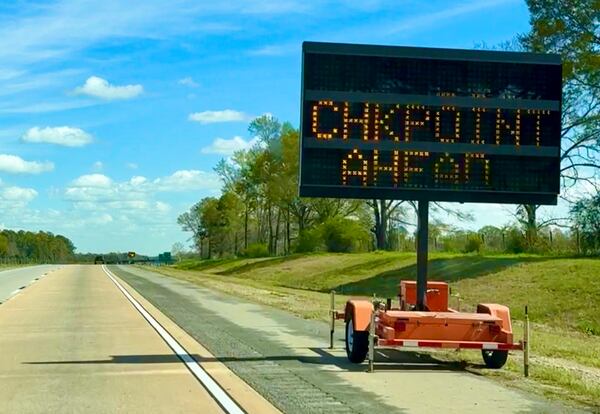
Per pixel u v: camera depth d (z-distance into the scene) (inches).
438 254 2172.7
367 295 1780.3
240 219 4229.8
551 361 645.9
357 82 583.5
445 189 585.9
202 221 4707.2
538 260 1651.1
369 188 579.5
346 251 3112.7
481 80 593.9
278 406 416.2
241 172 3720.5
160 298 1389.0
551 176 595.8
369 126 582.2
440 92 589.9
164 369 547.8
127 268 3752.5
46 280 2130.9
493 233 2333.9
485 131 592.4
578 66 1743.4
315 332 820.0
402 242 3125.0
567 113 1871.3
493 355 573.9
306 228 3449.8
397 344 546.3
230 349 661.9
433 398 445.7
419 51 589.3
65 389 468.8
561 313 1200.8
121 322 909.2
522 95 596.1
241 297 1461.6
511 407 421.7
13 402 427.8
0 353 633.6
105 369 548.1
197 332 799.7
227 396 445.1
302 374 528.7
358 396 448.8
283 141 3255.4
